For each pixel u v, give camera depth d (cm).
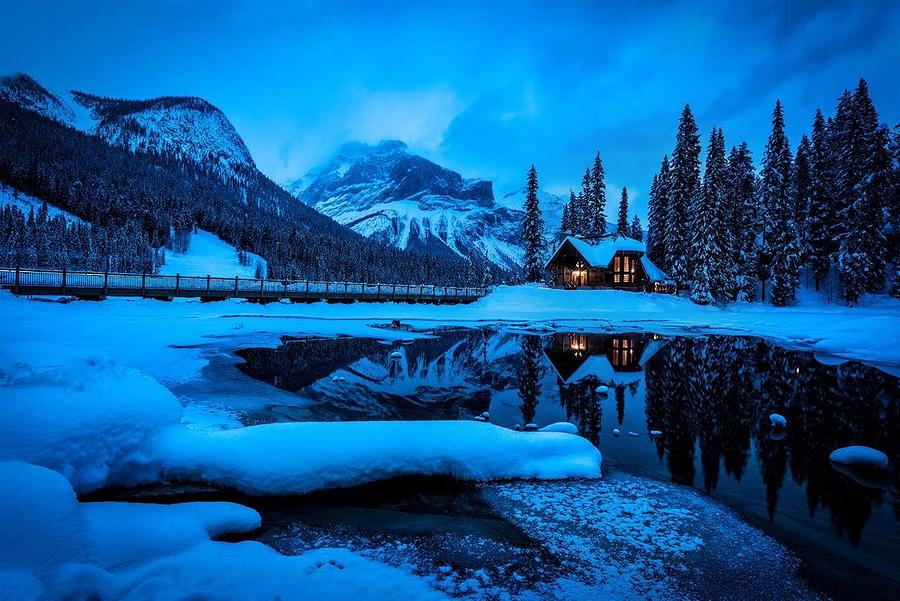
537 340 2462
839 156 5303
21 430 525
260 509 589
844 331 2605
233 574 413
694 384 1479
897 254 4744
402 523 565
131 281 2891
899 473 765
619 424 1034
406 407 1122
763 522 584
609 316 3916
